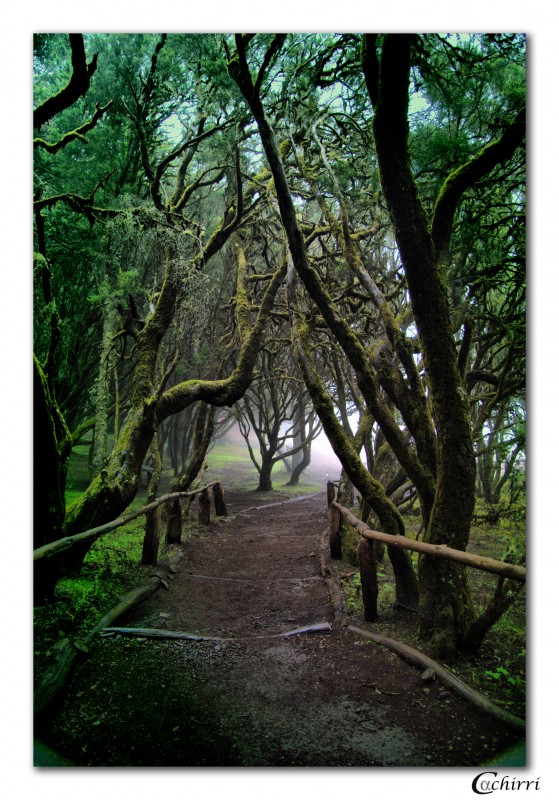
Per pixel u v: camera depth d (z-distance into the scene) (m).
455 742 3.13
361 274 5.70
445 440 4.20
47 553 4.12
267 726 3.38
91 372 11.57
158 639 4.70
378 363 5.38
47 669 3.69
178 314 7.11
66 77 7.24
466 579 4.36
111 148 7.66
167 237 6.86
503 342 8.87
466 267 6.19
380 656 4.27
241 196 7.26
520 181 5.61
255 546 9.27
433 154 5.41
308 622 5.42
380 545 7.29
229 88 6.34
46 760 2.95
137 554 7.46
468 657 4.05
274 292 8.27
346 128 7.59
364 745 3.15
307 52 6.43
